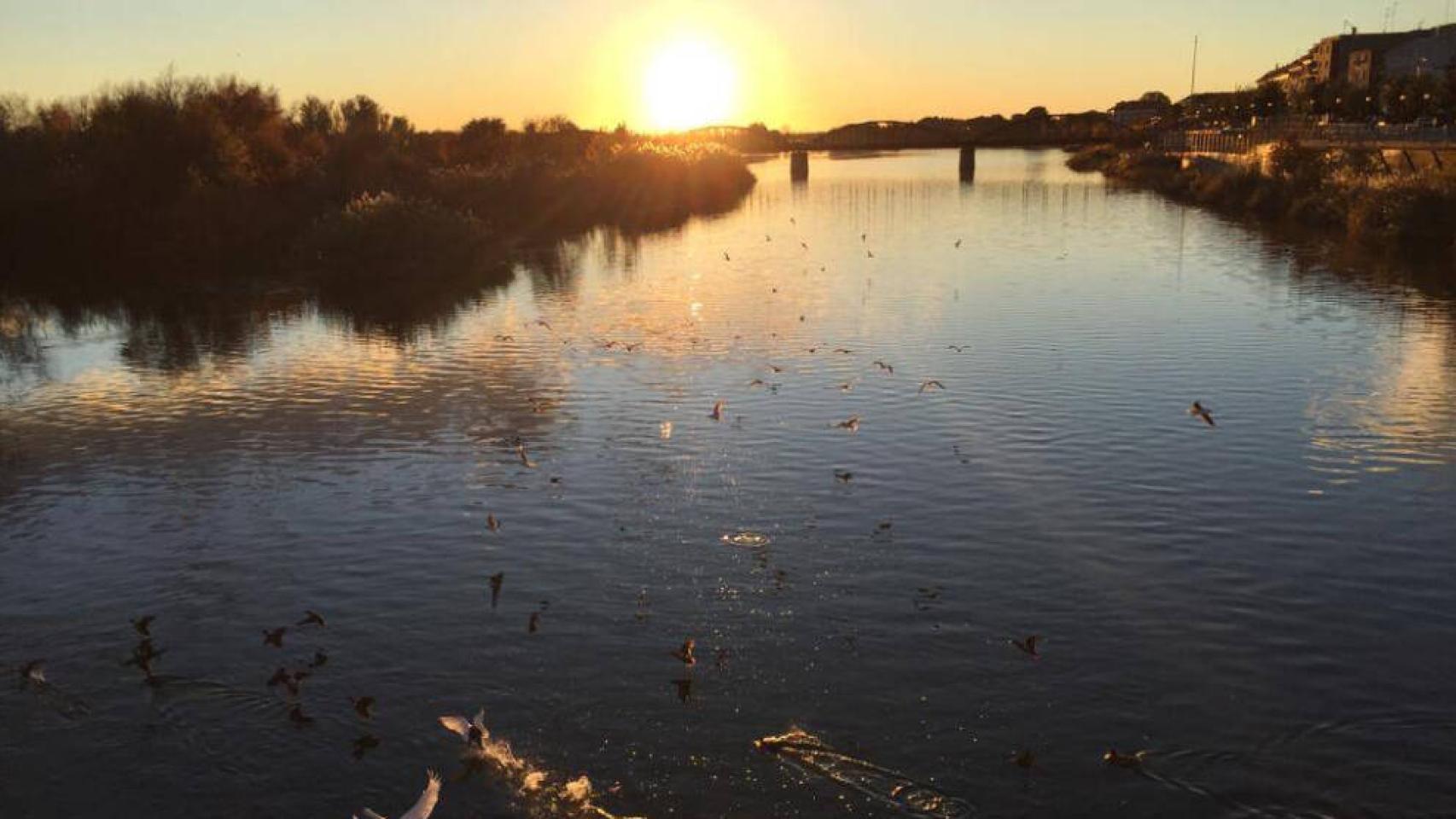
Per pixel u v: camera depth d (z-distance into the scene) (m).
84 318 38.62
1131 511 18.19
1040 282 40.69
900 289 39.56
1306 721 12.47
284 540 17.95
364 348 32.22
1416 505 18.27
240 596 16.08
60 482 21.08
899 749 12.12
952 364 27.67
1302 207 60.41
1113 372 26.70
